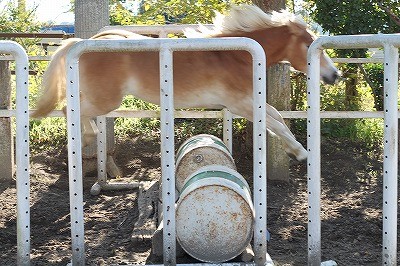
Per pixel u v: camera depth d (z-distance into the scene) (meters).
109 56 5.04
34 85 9.94
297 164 7.75
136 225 5.03
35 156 7.86
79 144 3.71
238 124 8.13
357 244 4.76
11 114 6.64
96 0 7.16
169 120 3.70
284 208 5.93
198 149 5.21
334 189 6.73
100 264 4.21
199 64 5.04
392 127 3.52
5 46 3.56
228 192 4.01
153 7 8.91
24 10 12.93
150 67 5.00
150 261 4.29
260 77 3.69
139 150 8.38
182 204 4.02
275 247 4.67
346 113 6.38
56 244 4.81
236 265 3.88
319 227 3.73
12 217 5.55
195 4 8.45
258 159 3.73
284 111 6.55
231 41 3.67
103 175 6.64
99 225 5.33
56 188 6.80
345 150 8.33
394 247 3.58
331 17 8.33
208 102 5.14
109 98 5.10
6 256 4.46
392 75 3.50
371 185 6.89
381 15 8.30
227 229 4.02
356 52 8.56
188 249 4.04
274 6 7.20
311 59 3.67
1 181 6.87
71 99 3.70
